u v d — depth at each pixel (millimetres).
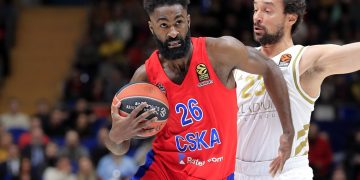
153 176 6953
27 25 30328
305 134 7367
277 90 6586
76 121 21266
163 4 6246
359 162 18969
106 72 24312
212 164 6750
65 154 18688
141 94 6441
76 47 28453
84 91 23812
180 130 6688
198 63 6461
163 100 6488
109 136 6633
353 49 6820
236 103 6750
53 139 20734
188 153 6762
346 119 21891
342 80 22969
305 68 7160
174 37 6277
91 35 27281
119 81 23578
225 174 6902
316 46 7211
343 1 26203
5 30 28266
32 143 18609
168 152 6852
